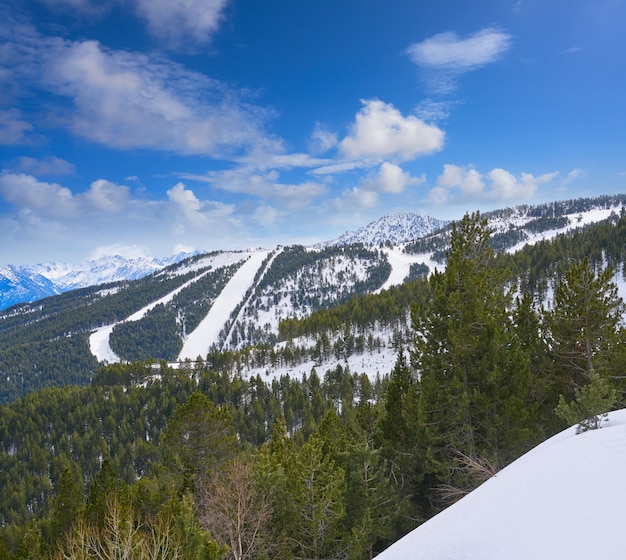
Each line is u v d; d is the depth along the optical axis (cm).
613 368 1986
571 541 527
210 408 2572
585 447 888
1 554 2566
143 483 2381
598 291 2059
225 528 1592
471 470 1700
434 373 1983
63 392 15938
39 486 10750
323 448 2303
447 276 2000
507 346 1966
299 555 1736
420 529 899
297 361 15638
